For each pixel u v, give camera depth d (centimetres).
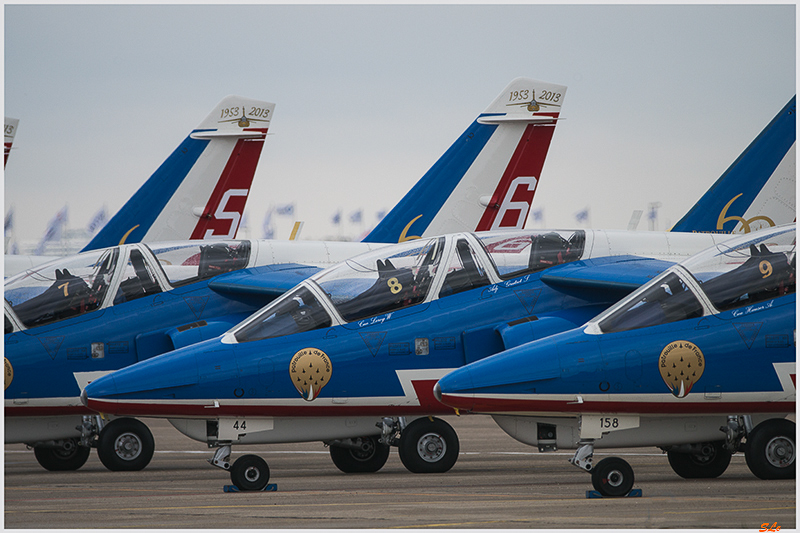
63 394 5488
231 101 7969
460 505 3703
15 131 7956
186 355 4803
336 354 4938
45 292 5591
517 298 5184
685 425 4662
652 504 3672
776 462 4559
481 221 7931
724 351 4459
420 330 5069
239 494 4272
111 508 3766
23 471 6047
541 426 4662
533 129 8075
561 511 3484
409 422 5559
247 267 5919
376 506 3706
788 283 4578
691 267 4622
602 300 5256
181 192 7825
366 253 5322
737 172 6975
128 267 5703
